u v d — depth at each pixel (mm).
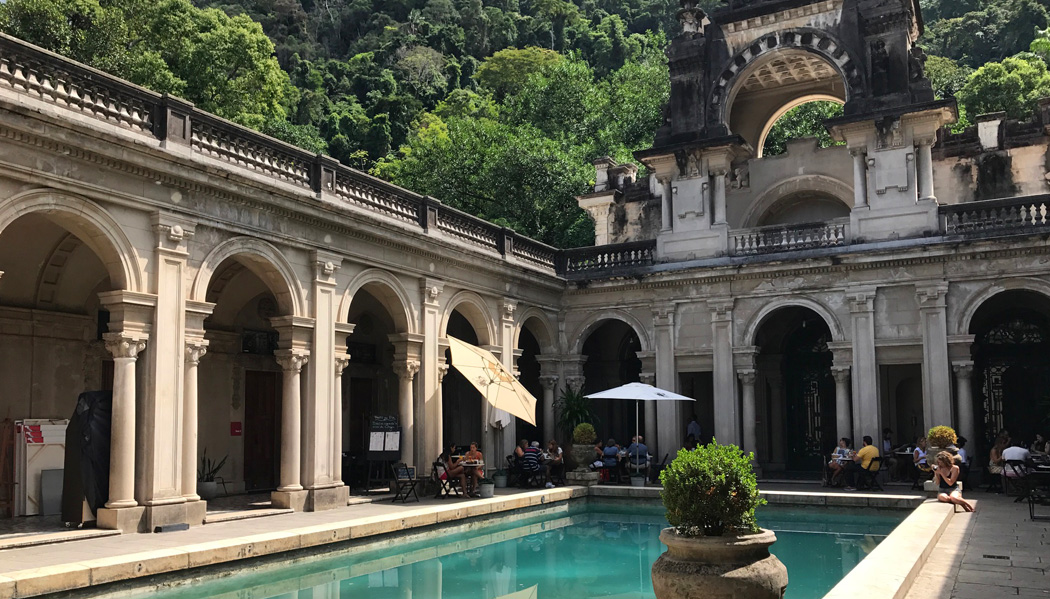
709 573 7004
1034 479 14422
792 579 9977
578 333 24406
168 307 12914
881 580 7691
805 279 21844
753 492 7445
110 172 12148
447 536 13680
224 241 13992
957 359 20031
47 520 12930
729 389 22391
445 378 25141
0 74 10742
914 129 21375
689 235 23562
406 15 91125
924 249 20234
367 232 16812
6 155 10773
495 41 81875
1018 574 8859
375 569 10836
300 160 15578
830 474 20141
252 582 9797
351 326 16516
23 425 13586
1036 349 22641
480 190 37031
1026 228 19828
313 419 15445
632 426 27281
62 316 14727
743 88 26141
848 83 22297
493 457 21016
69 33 27391
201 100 32156
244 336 18719
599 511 17312
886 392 23781
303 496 15078
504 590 9484
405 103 64125
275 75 35188
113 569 8844
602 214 29156
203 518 13062
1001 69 38656
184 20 32625
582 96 45000
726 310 22594
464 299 20344
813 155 24578
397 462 18234
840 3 22625
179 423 12945
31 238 13625
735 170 25703
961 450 18375
